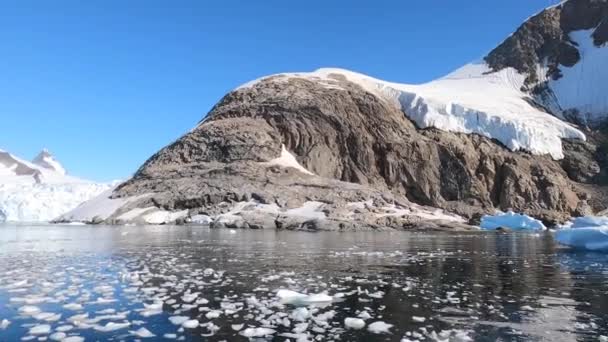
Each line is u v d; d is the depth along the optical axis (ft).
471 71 426.51
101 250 84.43
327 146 263.90
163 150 265.13
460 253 84.17
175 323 32.65
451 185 260.42
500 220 195.52
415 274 56.08
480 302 40.37
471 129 291.17
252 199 205.77
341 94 290.35
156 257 72.69
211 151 248.93
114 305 38.29
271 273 55.72
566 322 33.86
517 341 29.40
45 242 104.32
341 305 38.78
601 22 412.57
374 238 123.85
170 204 211.20
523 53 413.59
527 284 49.62
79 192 349.20
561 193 263.08
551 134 301.63
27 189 343.05
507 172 266.77
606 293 44.75
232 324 32.48
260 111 278.26
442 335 30.19
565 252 87.76
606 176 287.69
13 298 40.70
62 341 28.50
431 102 298.56
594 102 360.07
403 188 259.39
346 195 213.87
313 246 94.48
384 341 28.96
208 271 56.08
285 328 31.58
